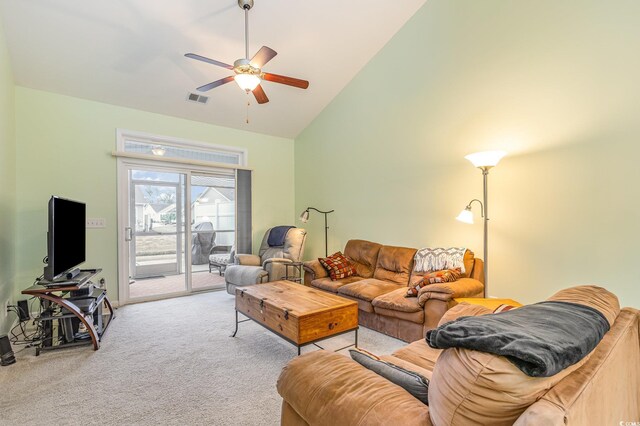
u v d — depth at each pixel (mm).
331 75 4422
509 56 2924
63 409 1889
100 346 2793
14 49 3125
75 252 3188
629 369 1213
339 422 961
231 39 3475
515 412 712
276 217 5570
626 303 2311
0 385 2156
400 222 3949
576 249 2545
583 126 2500
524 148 2838
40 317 2691
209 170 4910
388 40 4020
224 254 5094
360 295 3256
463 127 3291
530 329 817
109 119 4031
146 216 4387
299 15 3389
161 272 4527
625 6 2297
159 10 3039
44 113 3625
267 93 4500
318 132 5195
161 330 3189
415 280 3350
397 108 3957
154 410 1880
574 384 761
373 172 4289
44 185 3617
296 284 3309
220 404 1942
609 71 2371
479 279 2990
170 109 4387
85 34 3133
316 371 1158
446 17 3414
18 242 3445
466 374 754
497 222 3035
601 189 2418
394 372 1166
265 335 3064
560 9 2605
